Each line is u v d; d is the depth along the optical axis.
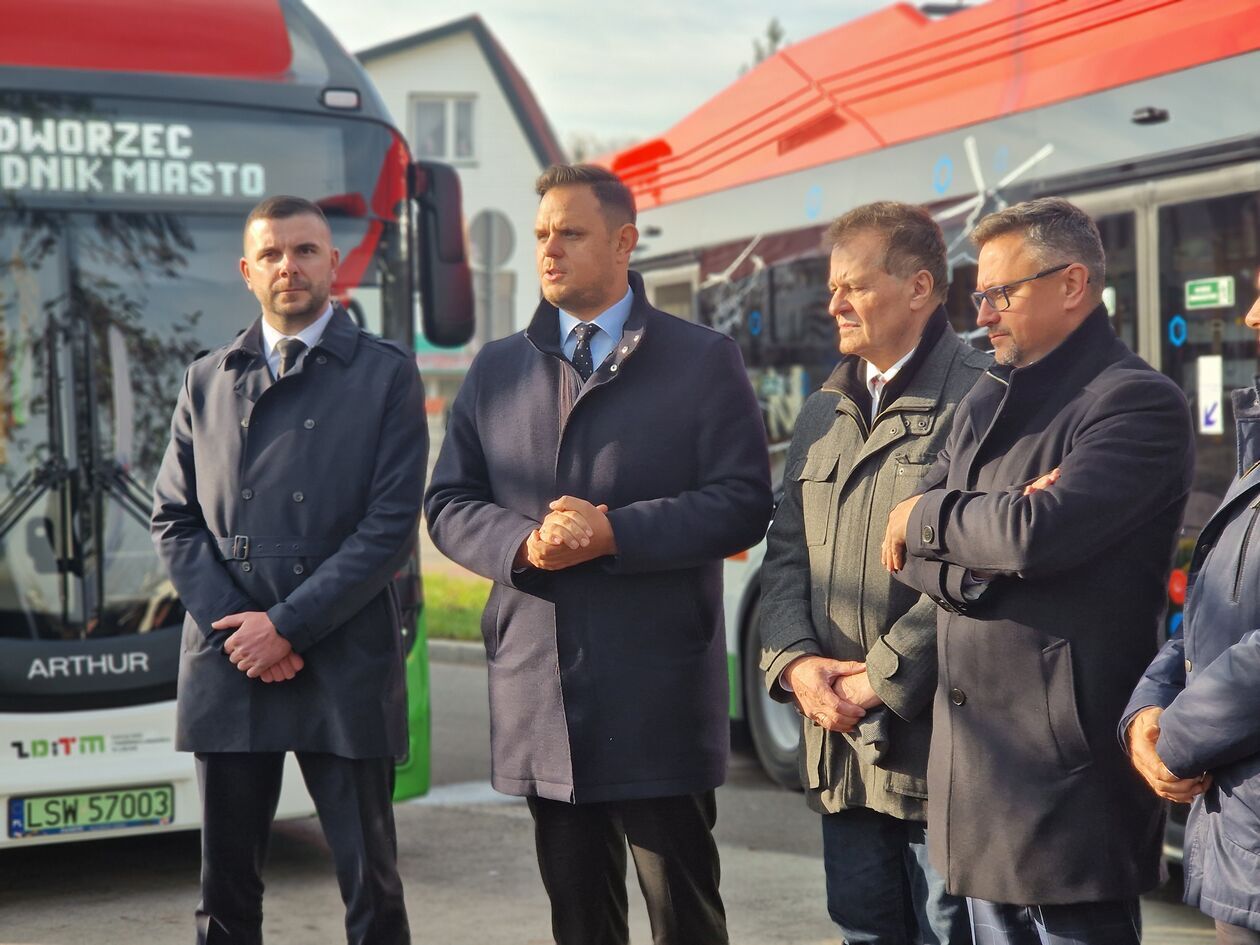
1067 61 5.97
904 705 3.30
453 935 5.04
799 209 7.81
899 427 3.46
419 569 5.95
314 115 5.83
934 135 6.79
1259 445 2.74
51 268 5.45
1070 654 2.95
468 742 8.40
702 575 3.58
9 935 5.04
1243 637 2.63
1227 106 5.15
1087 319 3.08
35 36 5.53
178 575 4.03
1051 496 2.90
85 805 5.28
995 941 3.11
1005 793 2.98
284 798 5.50
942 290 3.54
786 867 5.91
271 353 4.13
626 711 3.48
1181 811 5.04
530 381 3.63
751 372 8.17
